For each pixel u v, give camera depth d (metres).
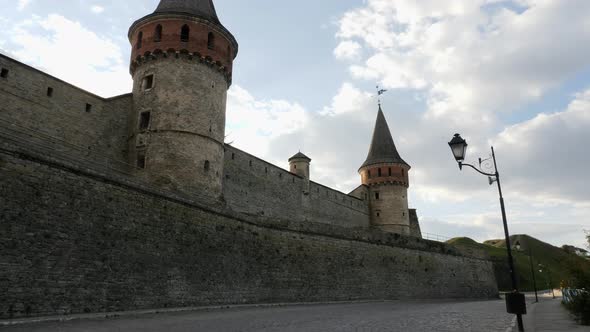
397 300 38.44
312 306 27.41
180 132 28.58
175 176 27.77
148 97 29.47
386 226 60.28
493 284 53.75
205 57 30.56
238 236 27.16
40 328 13.09
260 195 41.53
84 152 26.62
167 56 29.83
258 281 27.72
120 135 29.20
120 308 18.83
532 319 21.64
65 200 17.53
